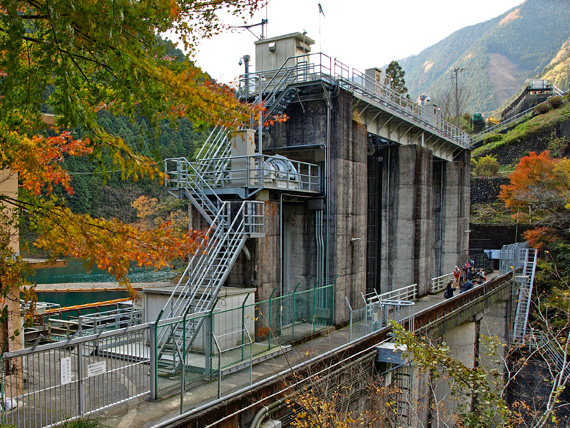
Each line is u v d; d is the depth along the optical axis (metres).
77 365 10.94
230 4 8.75
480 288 33.81
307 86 24.09
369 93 28.08
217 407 11.69
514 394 30.39
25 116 6.74
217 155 22.77
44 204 7.19
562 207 48.88
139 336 12.48
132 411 11.69
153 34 6.73
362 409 16.98
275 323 19.39
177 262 48.06
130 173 6.70
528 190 51.88
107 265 7.32
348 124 25.09
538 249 47.22
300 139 24.69
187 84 6.77
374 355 18.31
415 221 34.41
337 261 23.84
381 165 35.69
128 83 6.62
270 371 15.55
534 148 75.25
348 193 25.05
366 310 19.58
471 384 11.65
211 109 7.26
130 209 76.75
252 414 12.69
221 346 16.41
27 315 7.99
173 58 8.14
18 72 5.89
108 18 5.91
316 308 22.16
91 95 7.45
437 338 24.84
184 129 89.75
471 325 32.75
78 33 6.36
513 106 103.31
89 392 11.09
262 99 24.30
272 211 20.88
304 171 25.22
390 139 32.88
